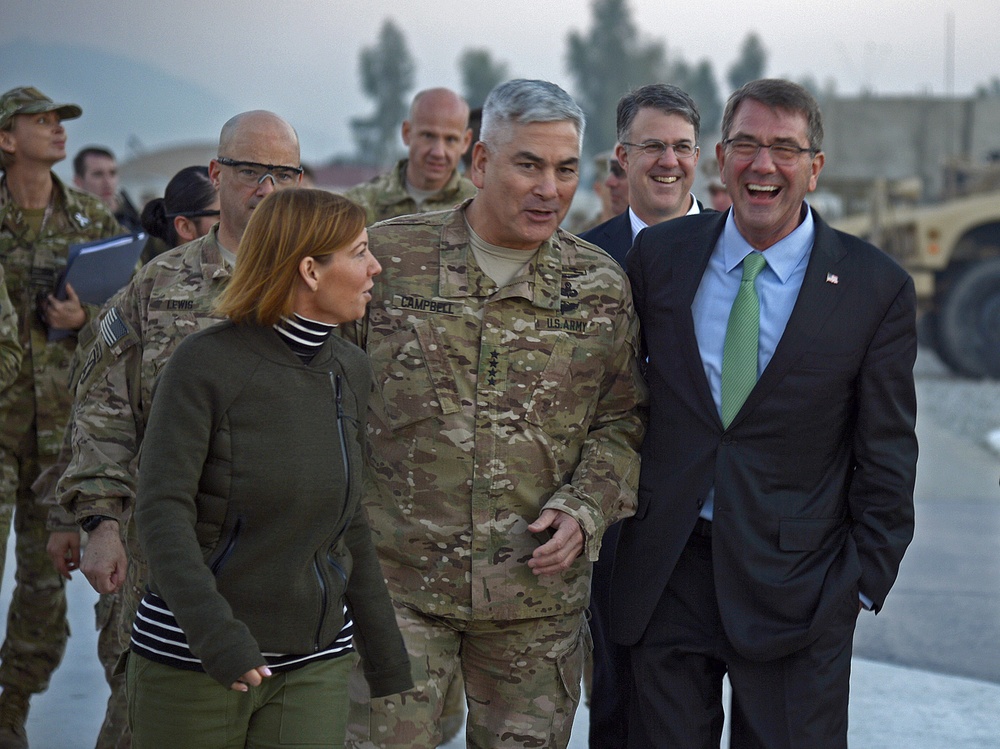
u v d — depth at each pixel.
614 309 3.21
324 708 2.61
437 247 3.16
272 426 2.52
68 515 3.53
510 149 2.99
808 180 3.09
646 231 3.36
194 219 4.21
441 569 3.10
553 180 3.00
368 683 2.86
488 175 3.06
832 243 3.14
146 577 3.41
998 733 4.70
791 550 3.07
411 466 3.11
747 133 3.04
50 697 4.96
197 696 2.51
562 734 3.22
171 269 3.41
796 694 3.05
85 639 5.75
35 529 4.52
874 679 5.34
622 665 3.36
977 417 12.17
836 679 3.07
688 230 3.29
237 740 2.56
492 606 3.10
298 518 2.54
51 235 4.72
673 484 3.16
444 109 5.76
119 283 4.52
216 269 3.36
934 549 7.62
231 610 2.42
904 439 3.11
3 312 4.04
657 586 3.15
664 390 3.21
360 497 2.73
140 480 2.46
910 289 3.10
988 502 8.95
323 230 2.52
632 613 3.19
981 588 6.77
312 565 2.59
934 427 11.75
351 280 2.57
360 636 2.81
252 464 2.50
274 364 2.54
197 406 2.47
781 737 3.05
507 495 3.11
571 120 3.01
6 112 4.62
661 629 3.18
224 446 2.49
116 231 4.95
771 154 3.03
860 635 5.99
